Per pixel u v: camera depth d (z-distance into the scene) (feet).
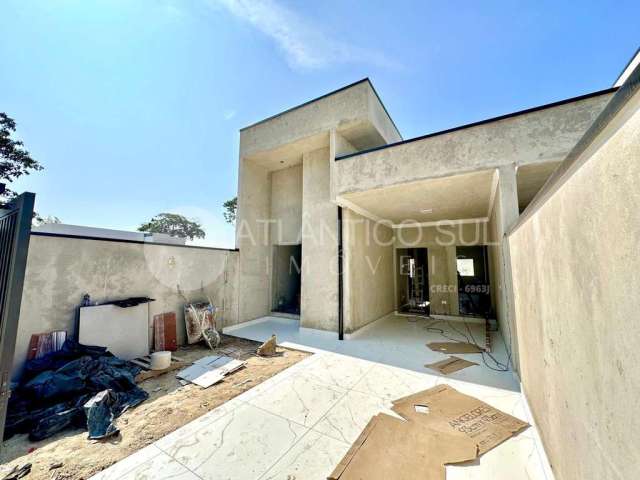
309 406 10.39
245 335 22.31
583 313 4.42
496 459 7.34
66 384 10.26
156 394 11.57
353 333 21.47
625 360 3.09
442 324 26.23
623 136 2.94
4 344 5.02
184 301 20.18
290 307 30.96
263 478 6.82
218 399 11.04
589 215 4.02
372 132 22.24
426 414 9.61
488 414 9.55
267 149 25.41
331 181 20.18
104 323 14.79
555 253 5.84
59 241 13.75
